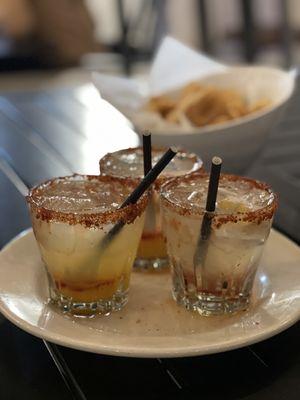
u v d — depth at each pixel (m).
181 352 0.33
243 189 0.41
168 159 0.38
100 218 0.37
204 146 0.56
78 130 0.78
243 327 0.35
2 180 0.63
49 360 0.36
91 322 0.38
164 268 0.46
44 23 1.65
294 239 0.49
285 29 1.53
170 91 0.66
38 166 0.67
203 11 1.66
